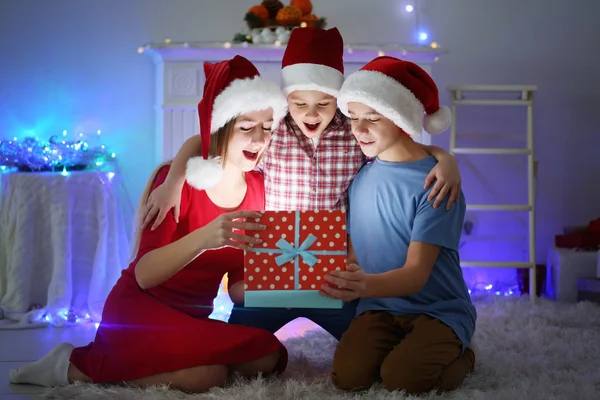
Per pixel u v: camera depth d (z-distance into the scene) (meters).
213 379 2.09
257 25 3.76
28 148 3.54
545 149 4.16
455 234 2.23
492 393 2.03
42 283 3.37
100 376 2.11
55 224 3.33
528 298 3.75
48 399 2.06
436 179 2.23
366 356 2.14
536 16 4.12
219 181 2.20
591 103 4.17
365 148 2.24
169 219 2.21
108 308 2.21
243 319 2.44
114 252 3.46
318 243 2.06
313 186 2.49
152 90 4.05
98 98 4.04
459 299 2.24
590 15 4.14
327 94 2.39
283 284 2.06
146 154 4.07
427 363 2.05
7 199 3.36
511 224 4.17
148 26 4.04
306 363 2.40
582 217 4.19
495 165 4.15
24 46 4.00
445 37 4.11
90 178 3.42
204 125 2.16
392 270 2.14
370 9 4.07
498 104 3.87
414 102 2.19
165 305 2.17
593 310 3.35
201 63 3.70
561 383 2.18
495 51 4.13
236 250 2.28
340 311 2.42
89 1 4.01
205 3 4.04
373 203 2.29
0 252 3.37
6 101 4.00
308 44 2.38
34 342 2.86
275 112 2.24
